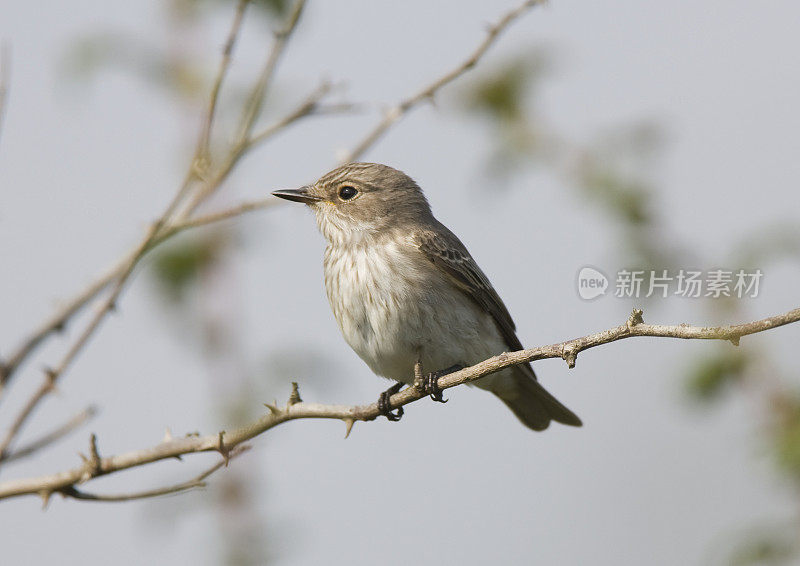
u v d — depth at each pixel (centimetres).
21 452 846
